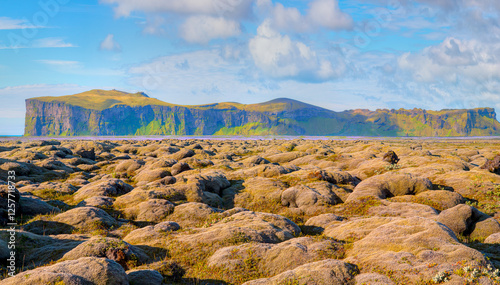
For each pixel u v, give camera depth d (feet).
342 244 57.36
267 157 223.30
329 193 101.45
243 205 105.60
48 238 67.31
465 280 40.83
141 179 135.03
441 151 225.97
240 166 175.73
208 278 52.54
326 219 80.89
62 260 54.95
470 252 45.44
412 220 57.26
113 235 73.20
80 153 222.89
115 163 197.77
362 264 48.16
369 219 67.41
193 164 169.89
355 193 98.68
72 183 130.93
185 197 102.89
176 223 75.92
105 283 43.24
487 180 102.99
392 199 96.17
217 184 117.60
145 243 65.41
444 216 72.64
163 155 229.25
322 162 174.40
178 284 51.62
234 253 56.59
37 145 292.40
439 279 41.68
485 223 70.18
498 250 59.57
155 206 88.94
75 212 80.53
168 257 59.16
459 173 112.47
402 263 45.80
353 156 194.49
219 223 74.28
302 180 119.75
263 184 117.80
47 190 111.65
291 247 55.36
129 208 90.48
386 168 134.51
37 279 41.55
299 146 298.56
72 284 41.09
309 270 46.62
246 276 51.75
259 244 58.95
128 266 55.21
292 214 92.99
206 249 60.13
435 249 48.14
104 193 104.58
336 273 45.65
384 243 52.65
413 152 182.19
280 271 51.88
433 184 107.45
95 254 55.57
